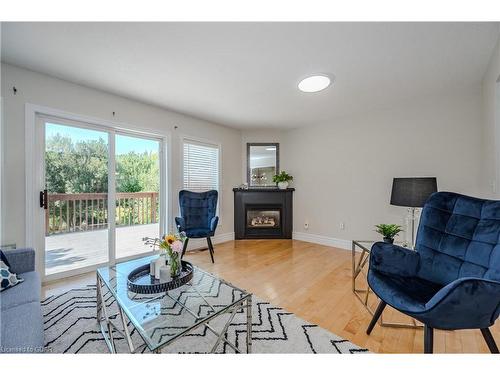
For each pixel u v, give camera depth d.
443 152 2.63
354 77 2.22
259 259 2.99
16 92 2.02
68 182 2.40
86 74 2.16
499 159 1.92
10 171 2.01
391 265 1.48
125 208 2.96
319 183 3.80
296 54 1.82
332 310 1.77
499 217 1.28
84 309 1.73
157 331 1.03
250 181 4.27
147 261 1.79
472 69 2.08
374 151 3.17
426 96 2.70
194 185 3.59
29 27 1.49
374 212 3.18
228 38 1.62
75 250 2.45
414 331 1.51
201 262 2.88
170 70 2.08
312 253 3.25
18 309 1.11
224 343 1.38
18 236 2.05
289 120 3.65
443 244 1.47
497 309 0.99
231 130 4.13
